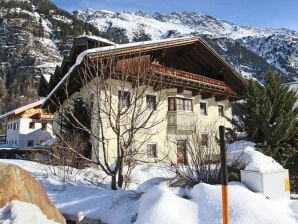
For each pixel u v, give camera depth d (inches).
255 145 353.4
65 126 601.6
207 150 309.0
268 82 389.4
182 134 829.8
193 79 865.5
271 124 370.0
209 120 946.1
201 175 280.2
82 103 629.6
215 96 981.2
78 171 470.0
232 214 203.9
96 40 800.3
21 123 1626.5
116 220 233.9
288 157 357.4
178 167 317.4
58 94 888.3
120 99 372.5
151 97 495.8
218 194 220.4
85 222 251.4
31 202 184.4
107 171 377.7
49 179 397.1
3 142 2062.0
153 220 201.0
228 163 278.2
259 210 206.2
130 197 263.9
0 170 180.5
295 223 199.9
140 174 505.4
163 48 803.4
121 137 395.5
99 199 268.8
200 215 207.3
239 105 400.5
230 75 1005.8
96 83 374.9
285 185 249.0
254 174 241.9
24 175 191.0
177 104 855.1
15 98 3617.1
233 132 402.3
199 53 941.2
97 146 441.4
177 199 221.5
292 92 387.2
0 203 169.8
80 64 583.5
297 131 366.6
